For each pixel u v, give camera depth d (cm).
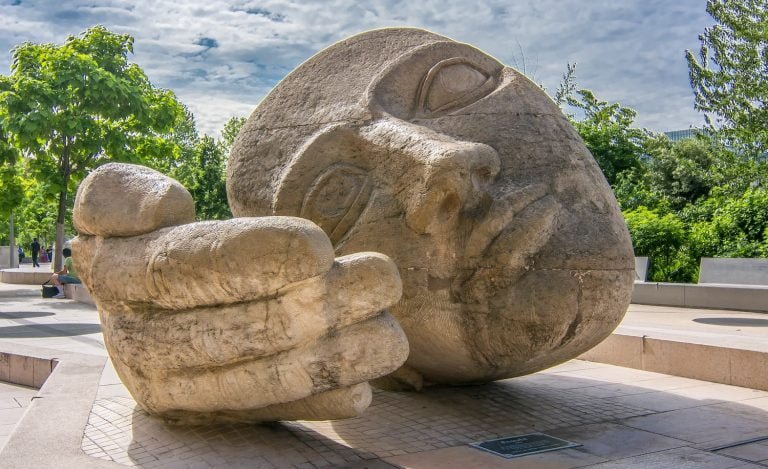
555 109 538
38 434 459
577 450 448
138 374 441
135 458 420
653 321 1011
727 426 506
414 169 486
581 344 488
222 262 390
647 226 1528
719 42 2108
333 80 575
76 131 1622
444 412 526
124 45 1758
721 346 656
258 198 555
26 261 4175
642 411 546
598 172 521
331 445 447
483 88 547
